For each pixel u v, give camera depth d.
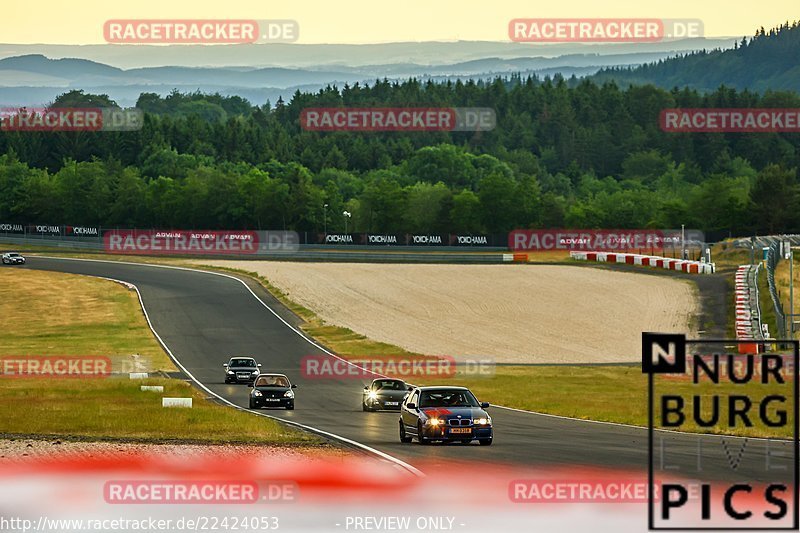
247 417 154.12
